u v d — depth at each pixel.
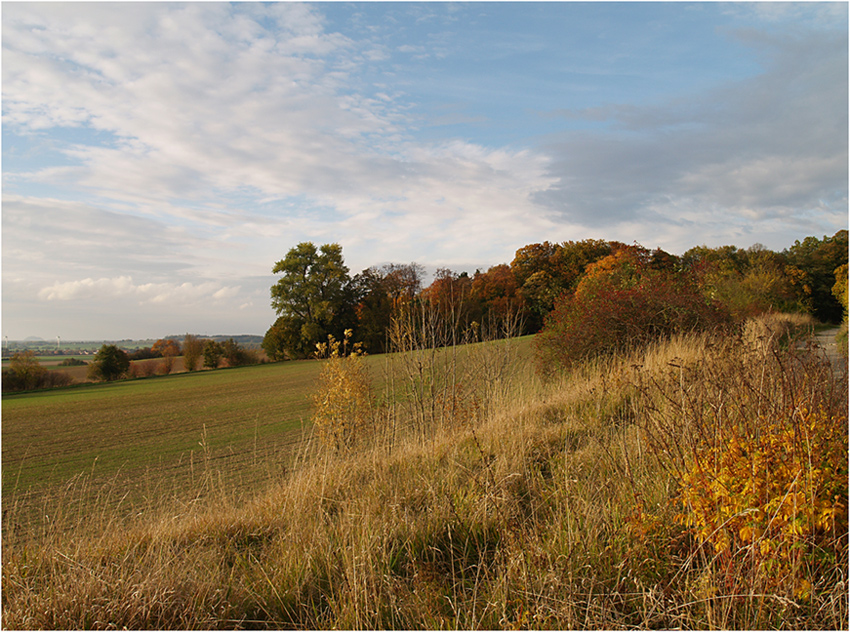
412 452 6.11
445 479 4.76
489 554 3.59
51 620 3.03
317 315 54.53
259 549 4.11
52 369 42.97
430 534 3.79
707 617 2.55
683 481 3.22
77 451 13.10
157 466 10.61
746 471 2.88
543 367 12.67
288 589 3.28
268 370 42.59
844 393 3.43
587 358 11.00
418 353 8.91
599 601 2.80
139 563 3.54
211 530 4.43
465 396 8.55
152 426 16.70
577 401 7.36
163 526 4.41
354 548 3.39
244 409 19.50
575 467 4.60
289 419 16.11
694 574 2.93
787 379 3.46
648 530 3.17
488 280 55.72
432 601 2.97
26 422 19.45
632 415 6.25
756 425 3.22
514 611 2.79
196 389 29.62
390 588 3.04
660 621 2.67
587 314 11.72
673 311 11.12
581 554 3.14
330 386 9.16
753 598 2.62
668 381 5.34
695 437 3.55
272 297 57.78
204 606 3.13
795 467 2.73
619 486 3.98
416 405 8.31
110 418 19.34
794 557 2.66
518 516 3.88
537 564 3.08
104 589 3.17
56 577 3.41
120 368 48.19
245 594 3.28
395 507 4.11
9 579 3.39
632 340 10.71
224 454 11.23
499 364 9.99
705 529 2.86
